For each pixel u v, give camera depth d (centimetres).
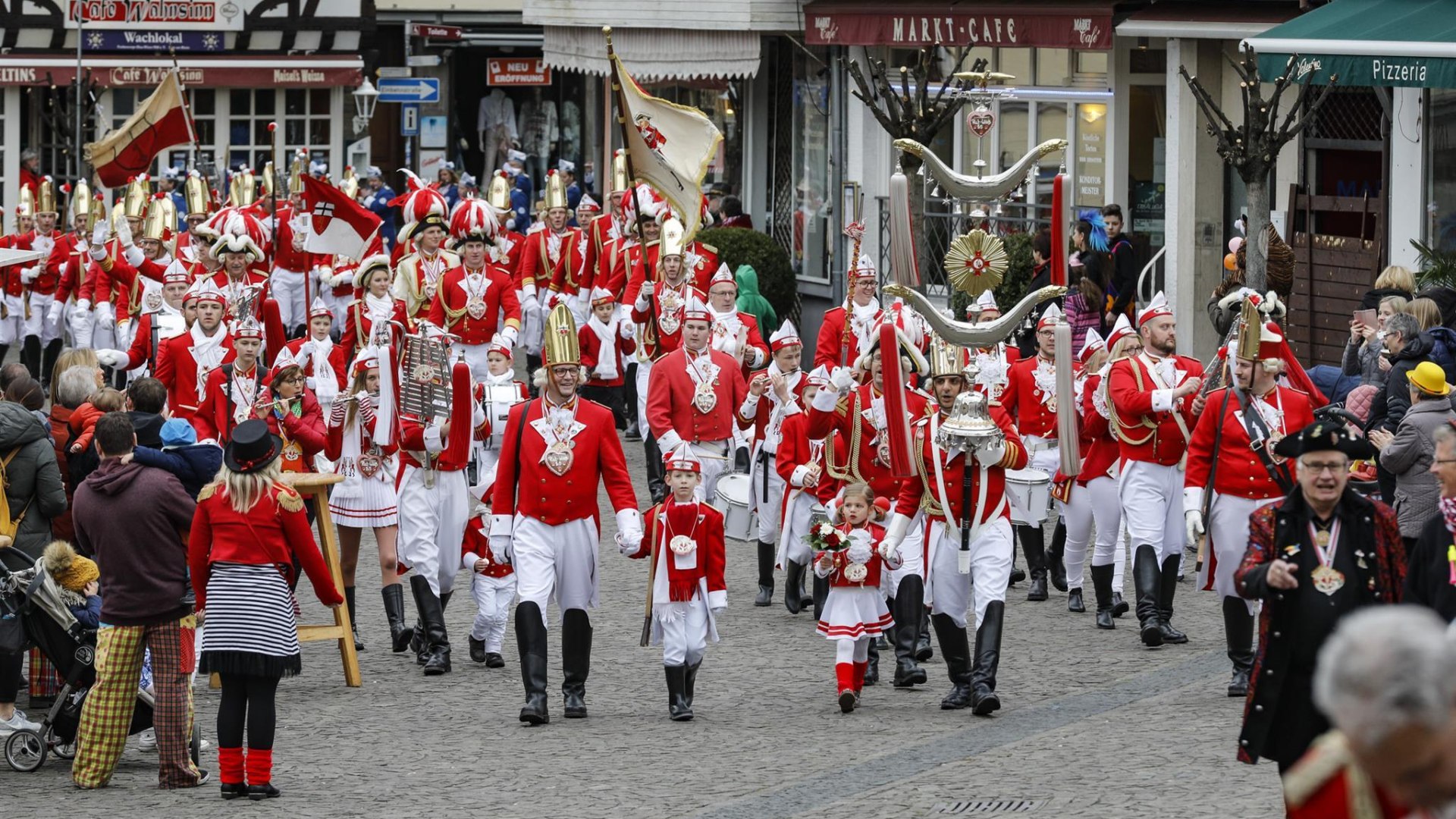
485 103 6241
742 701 1673
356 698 1716
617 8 4078
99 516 1425
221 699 1423
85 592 1524
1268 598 1129
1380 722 627
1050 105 3419
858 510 1627
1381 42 2520
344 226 2670
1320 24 2655
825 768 1436
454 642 1947
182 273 2741
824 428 1814
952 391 1603
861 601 1622
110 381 3384
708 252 2769
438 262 2741
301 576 2252
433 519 1836
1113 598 1917
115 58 5697
